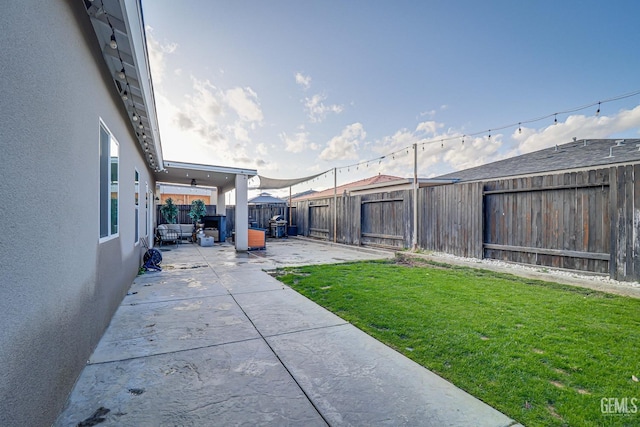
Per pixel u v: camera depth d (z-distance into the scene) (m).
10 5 1.41
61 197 2.01
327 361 2.63
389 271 6.56
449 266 7.05
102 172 3.31
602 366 2.50
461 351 2.78
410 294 4.64
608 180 4.99
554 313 3.74
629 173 4.74
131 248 5.29
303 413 1.93
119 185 4.14
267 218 17.31
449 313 3.77
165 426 1.80
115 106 3.86
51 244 1.84
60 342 1.97
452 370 2.46
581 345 2.86
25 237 1.53
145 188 7.76
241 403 2.03
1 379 1.31
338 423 1.84
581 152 10.45
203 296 4.66
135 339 3.06
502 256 6.72
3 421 1.32
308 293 4.82
